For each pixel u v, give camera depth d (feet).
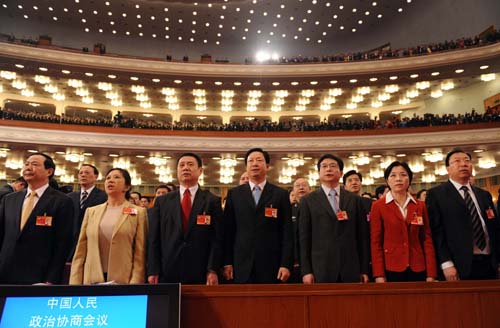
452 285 7.45
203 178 56.08
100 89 52.01
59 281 9.47
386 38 60.08
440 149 41.34
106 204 10.10
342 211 9.80
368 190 55.16
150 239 9.33
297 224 10.68
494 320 7.33
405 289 7.36
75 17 57.47
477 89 50.52
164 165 46.57
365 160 44.19
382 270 9.49
